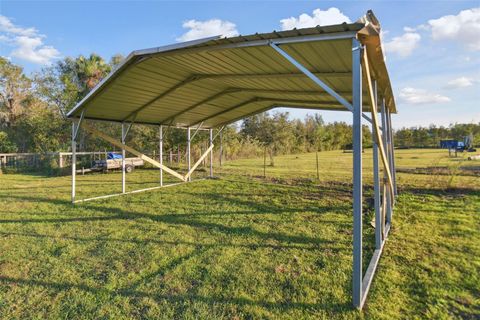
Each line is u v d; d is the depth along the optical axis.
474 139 21.52
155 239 4.29
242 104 8.50
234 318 2.37
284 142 26.22
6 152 17.61
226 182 10.14
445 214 5.37
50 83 18.91
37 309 2.50
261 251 3.81
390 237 4.23
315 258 3.57
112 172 14.17
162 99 7.22
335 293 2.74
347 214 5.58
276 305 2.55
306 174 12.17
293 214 5.63
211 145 11.89
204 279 3.04
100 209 6.23
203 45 3.66
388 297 2.66
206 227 4.87
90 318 2.38
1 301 2.62
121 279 3.04
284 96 7.02
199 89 6.68
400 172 11.52
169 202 6.90
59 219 5.44
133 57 4.57
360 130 2.47
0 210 6.18
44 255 3.69
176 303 2.59
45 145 18.03
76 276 3.11
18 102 21.06
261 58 4.11
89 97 6.15
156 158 16.77
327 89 2.76
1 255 3.68
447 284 2.88
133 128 16.94
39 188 9.33
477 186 7.75
